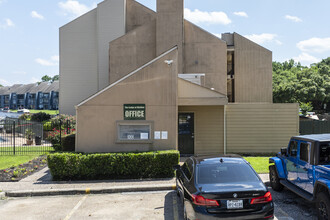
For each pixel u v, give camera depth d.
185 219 6.25
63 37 27.39
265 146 14.72
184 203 6.31
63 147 13.24
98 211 7.33
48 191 8.88
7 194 8.79
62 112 27.33
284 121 14.71
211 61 21.83
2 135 23.47
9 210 7.55
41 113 26.56
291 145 7.79
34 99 94.25
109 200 8.24
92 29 27.25
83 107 11.15
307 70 47.84
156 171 10.17
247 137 14.77
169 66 11.26
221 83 21.77
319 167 6.18
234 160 6.44
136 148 11.12
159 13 21.52
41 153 15.39
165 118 11.18
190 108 14.74
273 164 8.69
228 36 26.86
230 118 14.81
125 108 11.16
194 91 13.55
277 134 14.71
